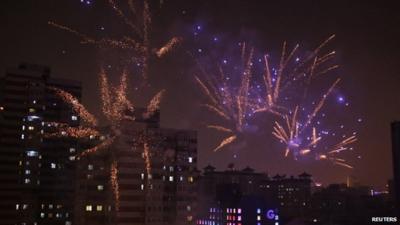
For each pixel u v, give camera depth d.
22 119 132.50
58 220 131.62
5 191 128.38
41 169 133.12
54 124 136.75
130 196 116.25
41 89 135.62
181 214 125.31
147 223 117.44
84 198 117.12
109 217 114.06
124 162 117.06
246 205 191.38
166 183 124.69
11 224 127.69
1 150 129.50
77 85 143.38
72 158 134.75
